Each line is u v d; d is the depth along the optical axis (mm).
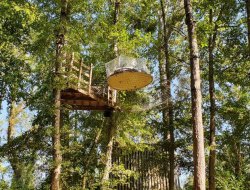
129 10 16469
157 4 17656
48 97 11906
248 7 12398
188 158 15945
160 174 17312
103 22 13688
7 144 12398
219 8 15258
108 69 10867
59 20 12320
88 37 13578
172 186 14680
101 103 14633
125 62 10562
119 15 15781
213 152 13781
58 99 11555
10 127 18953
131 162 17438
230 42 15391
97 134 16188
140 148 15266
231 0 14258
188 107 16016
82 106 15047
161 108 15930
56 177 10766
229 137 15352
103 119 16906
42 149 11680
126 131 15203
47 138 11781
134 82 10953
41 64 13109
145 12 17125
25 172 12727
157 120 16406
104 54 15102
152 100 15891
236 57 15359
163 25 17453
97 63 15398
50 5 12805
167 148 15297
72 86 12422
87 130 17391
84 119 17672
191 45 9250
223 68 15648
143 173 17250
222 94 16422
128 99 15938
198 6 14172
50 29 12406
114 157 17094
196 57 9133
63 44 12172
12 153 12312
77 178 14805
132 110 15133
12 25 15047
